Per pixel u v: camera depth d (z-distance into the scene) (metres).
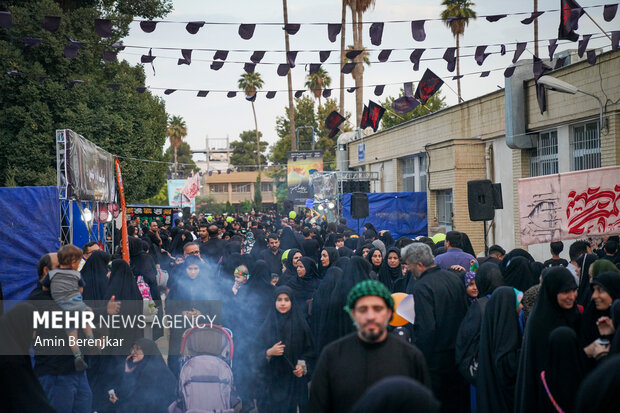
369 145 31.28
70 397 5.83
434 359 5.75
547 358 4.32
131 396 5.91
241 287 8.12
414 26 9.22
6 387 3.82
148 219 28.00
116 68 29.83
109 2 28.19
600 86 14.29
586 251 8.05
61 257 6.00
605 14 9.23
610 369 2.87
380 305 3.36
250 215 35.31
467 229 20.59
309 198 36.97
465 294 5.98
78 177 11.51
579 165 15.73
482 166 20.61
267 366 6.30
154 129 35.50
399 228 23.56
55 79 25.25
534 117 17.19
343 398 3.40
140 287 11.01
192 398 5.39
